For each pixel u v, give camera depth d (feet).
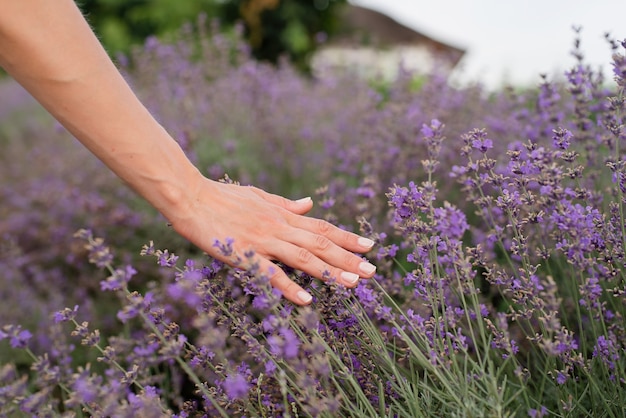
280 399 2.37
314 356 2.06
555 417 2.36
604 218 2.36
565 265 3.02
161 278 4.50
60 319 2.24
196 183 2.30
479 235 3.25
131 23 15.65
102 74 2.10
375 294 2.30
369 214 3.35
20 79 2.07
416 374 2.31
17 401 2.05
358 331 2.32
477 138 2.43
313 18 17.26
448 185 4.04
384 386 2.31
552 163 2.20
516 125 3.90
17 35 1.97
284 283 2.22
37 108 9.68
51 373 2.12
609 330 2.42
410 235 2.29
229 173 5.29
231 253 2.10
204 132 5.94
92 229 5.15
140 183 2.22
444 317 2.12
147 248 2.24
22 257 4.85
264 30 16.84
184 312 3.52
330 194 4.13
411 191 2.21
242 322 2.25
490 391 1.97
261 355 2.08
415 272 2.31
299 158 5.68
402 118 4.61
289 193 5.33
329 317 2.34
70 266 5.21
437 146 2.30
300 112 6.21
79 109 2.10
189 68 6.26
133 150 2.17
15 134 8.57
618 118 2.35
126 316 1.92
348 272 2.27
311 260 2.27
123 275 1.93
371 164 4.27
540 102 3.31
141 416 1.99
